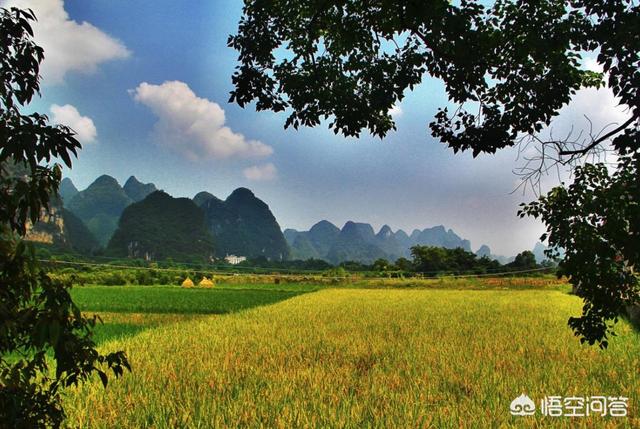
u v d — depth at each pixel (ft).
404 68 18.66
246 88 20.39
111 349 33.04
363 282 209.77
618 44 13.80
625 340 37.81
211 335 41.75
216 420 17.28
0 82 8.82
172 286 188.96
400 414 18.31
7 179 9.10
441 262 292.61
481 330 45.19
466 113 18.20
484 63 16.56
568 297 110.32
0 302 8.63
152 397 20.44
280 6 20.24
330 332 44.11
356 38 18.70
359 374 25.99
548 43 15.28
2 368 9.34
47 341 9.04
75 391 20.40
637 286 15.89
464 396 20.89
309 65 20.35
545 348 33.55
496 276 244.42
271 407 19.21
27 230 9.37
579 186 15.89
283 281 226.58
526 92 17.07
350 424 17.25
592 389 21.95
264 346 35.35
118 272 197.98
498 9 16.40
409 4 15.29
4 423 8.86
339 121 19.62
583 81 18.17
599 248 15.25
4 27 9.15
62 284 9.56
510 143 17.80
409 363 27.81
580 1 14.53
